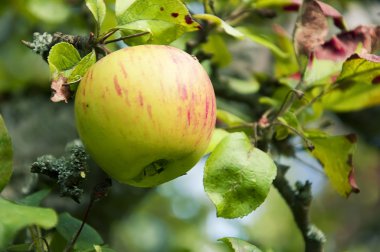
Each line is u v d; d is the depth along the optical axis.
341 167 0.65
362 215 1.42
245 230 0.99
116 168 0.55
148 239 1.17
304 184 0.68
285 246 1.29
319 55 0.67
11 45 0.99
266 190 0.57
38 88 0.95
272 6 0.74
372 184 1.44
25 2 0.88
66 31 0.87
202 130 0.55
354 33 0.67
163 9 0.57
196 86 0.54
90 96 0.54
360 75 0.64
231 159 0.57
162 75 0.54
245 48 0.90
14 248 0.58
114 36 0.69
